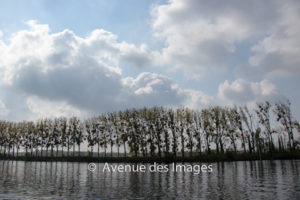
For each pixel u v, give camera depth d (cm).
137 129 9125
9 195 1988
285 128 8694
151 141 8788
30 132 11056
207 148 8694
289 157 8000
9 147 11656
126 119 9250
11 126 11656
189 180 3033
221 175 3575
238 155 7994
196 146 8581
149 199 1817
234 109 9150
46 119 10544
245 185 2491
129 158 8462
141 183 2798
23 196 1945
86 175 3872
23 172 4384
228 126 9031
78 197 1909
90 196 1952
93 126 9488
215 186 2459
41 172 4419
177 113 9031
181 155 9100
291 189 2203
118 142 9094
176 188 2364
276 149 8844
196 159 7650
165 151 8850
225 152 7925
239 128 9019
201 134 8775
